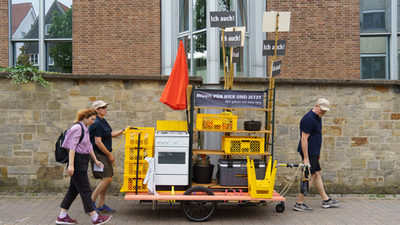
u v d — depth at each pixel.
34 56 10.08
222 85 7.21
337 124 7.28
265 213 5.98
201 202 5.58
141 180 5.61
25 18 10.08
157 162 5.59
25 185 6.97
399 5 10.04
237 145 5.86
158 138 5.57
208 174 5.95
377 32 10.07
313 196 7.20
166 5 9.78
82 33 9.68
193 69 9.67
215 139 7.18
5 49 9.91
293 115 7.25
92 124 5.55
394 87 7.30
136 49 9.66
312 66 9.62
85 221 5.36
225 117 5.84
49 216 5.58
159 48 9.66
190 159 5.76
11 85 6.94
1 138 6.93
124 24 9.66
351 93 7.28
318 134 6.07
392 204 6.62
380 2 10.05
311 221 5.55
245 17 9.75
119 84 7.05
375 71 10.09
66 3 10.05
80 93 7.01
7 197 6.73
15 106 6.95
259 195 5.46
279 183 7.24
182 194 5.53
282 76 9.59
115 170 7.00
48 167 6.98
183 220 5.54
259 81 7.12
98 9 9.68
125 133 5.61
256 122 5.94
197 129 5.79
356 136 7.29
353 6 9.68
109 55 9.65
